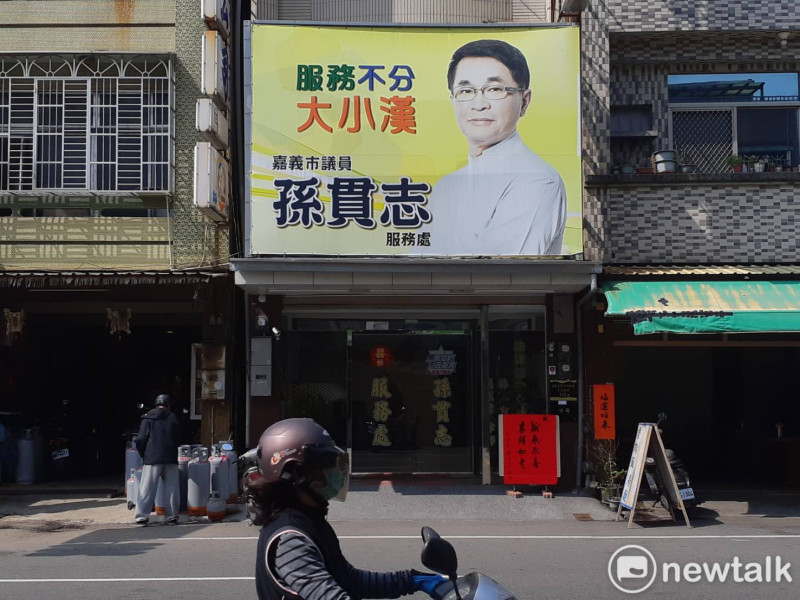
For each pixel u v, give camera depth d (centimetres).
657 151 1166
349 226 1043
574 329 1152
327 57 1061
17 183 1131
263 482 272
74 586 651
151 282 1065
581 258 1040
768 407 1355
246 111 1052
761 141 1191
